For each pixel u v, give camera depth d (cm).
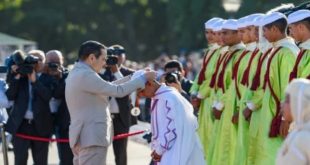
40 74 1692
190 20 7350
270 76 1382
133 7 8269
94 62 1304
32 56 1644
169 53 7819
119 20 8250
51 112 1680
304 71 1332
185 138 1207
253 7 6072
